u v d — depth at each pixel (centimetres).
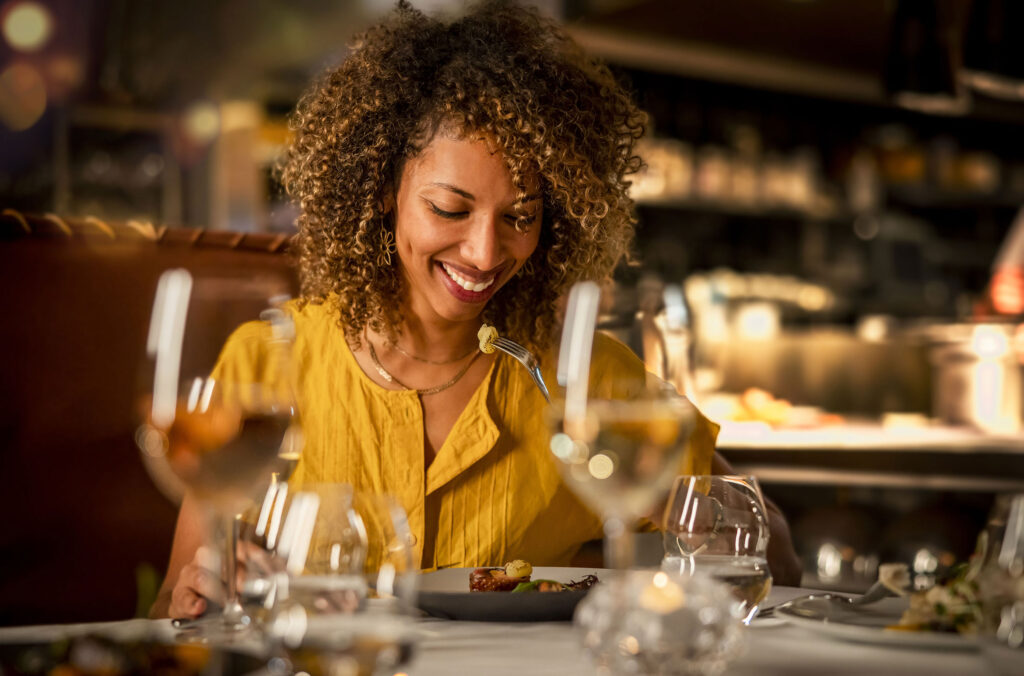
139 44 373
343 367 146
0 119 373
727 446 288
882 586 92
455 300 139
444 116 137
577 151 141
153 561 178
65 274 174
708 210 517
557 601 92
